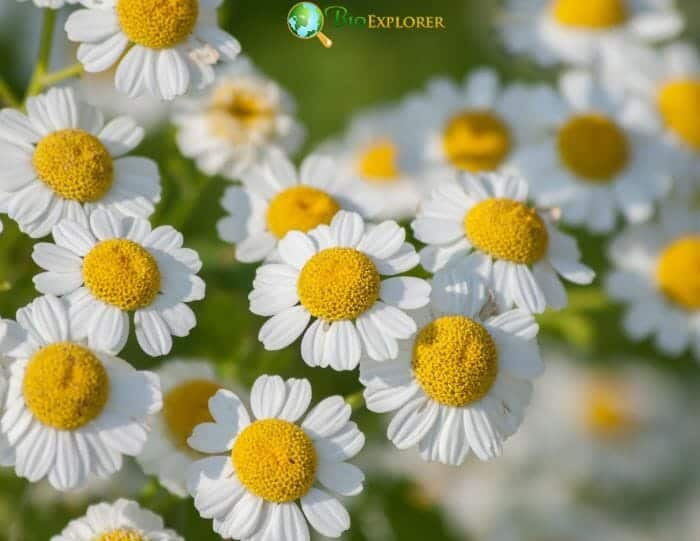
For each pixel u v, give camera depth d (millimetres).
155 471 221
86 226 212
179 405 222
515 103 283
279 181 235
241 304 242
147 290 209
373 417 255
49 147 216
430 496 273
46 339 206
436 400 211
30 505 235
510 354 214
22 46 268
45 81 229
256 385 209
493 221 222
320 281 210
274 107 257
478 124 281
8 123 218
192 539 228
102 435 204
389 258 214
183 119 255
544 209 231
